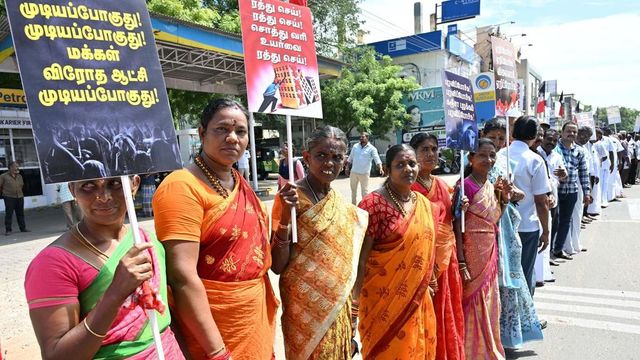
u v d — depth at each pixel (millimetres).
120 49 1655
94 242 1579
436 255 3113
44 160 1439
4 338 3938
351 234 2531
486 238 3324
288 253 2393
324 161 2426
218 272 1968
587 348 3854
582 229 8594
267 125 24719
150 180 11188
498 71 5004
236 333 1997
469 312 3338
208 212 1940
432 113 23719
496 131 4348
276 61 2566
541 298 5074
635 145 15609
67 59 1521
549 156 5836
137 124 1664
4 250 7785
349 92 22359
